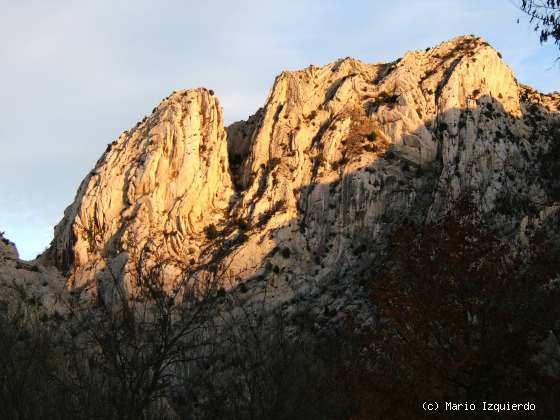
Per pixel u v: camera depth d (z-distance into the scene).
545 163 122.12
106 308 35.16
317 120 132.88
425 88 131.25
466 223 49.66
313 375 43.25
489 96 127.62
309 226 118.88
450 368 44.56
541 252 48.75
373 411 45.09
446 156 120.81
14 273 91.00
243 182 129.25
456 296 46.47
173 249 114.12
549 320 45.28
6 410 32.41
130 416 31.78
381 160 123.38
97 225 118.88
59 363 35.09
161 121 128.50
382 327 49.06
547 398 42.72
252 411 35.97
